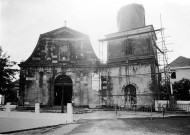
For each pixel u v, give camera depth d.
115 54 27.95
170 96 23.62
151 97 24.02
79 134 10.04
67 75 26.80
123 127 11.95
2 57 25.36
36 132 12.39
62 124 14.78
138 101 24.72
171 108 22.05
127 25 29.55
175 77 37.75
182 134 9.52
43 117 16.44
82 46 27.77
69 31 28.08
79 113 21.08
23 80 26.33
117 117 17.45
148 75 24.56
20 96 25.89
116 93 26.31
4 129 17.66
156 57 28.64
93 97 26.31
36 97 25.97
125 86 25.94
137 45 26.53
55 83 26.89
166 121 14.48
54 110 22.06
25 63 26.67
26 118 17.17
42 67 26.75
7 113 18.47
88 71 27.00
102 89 26.53
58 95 26.94
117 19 31.47
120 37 27.12
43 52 27.33
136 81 25.22
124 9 30.38
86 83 26.67
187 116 17.80
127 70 26.05
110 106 26.02
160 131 10.41
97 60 27.31
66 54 27.44
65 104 26.78
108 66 27.16
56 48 27.47
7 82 25.12
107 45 28.89
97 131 10.78
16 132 14.03
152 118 16.44
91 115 19.39
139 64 25.33
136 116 18.08
